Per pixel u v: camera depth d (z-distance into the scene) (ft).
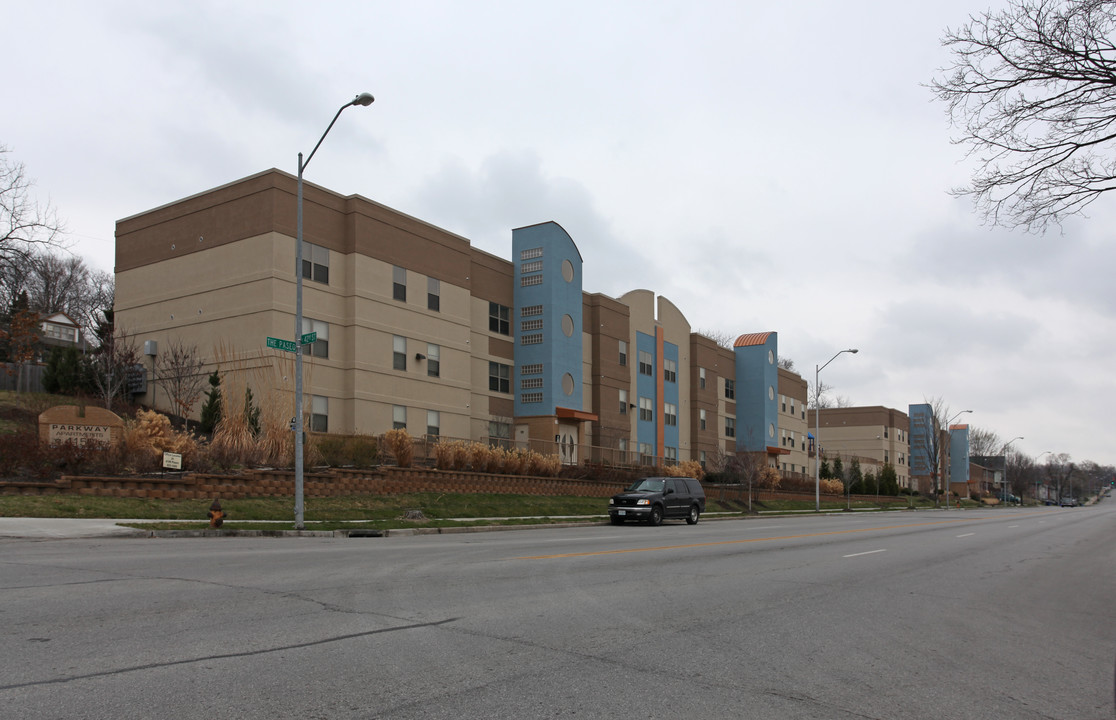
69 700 17.54
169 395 105.19
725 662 23.56
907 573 49.03
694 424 196.34
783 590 38.60
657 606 32.42
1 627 24.06
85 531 54.49
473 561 45.70
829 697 20.47
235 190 105.09
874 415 343.26
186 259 109.09
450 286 126.11
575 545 59.77
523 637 25.50
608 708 18.65
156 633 23.82
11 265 94.58
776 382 228.63
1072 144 41.11
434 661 22.06
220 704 17.69
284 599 30.14
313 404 103.81
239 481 76.74
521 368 140.87
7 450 68.03
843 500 223.30
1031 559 63.41
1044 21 39.06
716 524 103.86
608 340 159.63
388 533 70.33
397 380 114.83
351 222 110.73
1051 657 26.63
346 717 17.22
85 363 111.75
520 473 116.16
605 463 141.49
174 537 58.08
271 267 100.17
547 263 140.56
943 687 22.06
